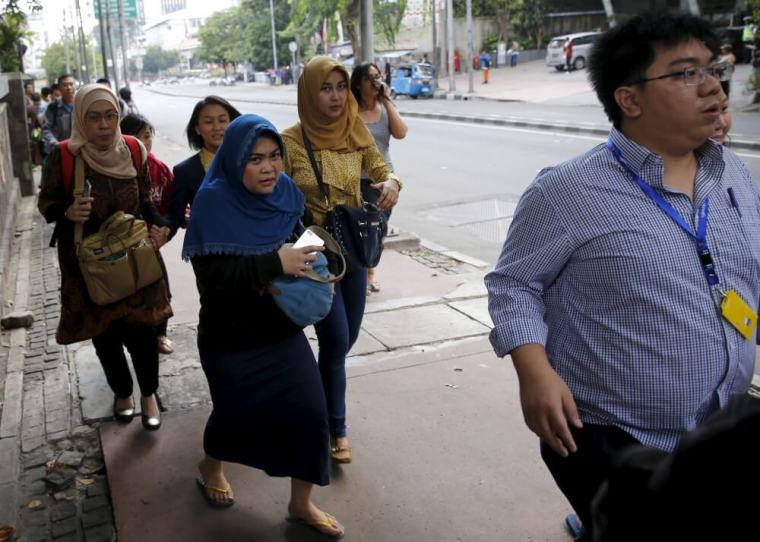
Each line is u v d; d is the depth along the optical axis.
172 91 56.91
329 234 2.94
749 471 0.84
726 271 1.84
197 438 3.51
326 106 3.15
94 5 39.44
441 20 37.59
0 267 6.00
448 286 5.82
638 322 1.84
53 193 3.35
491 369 4.22
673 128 1.80
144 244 3.37
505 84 31.52
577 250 1.90
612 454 1.89
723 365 1.84
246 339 2.62
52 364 4.42
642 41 1.80
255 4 62.44
